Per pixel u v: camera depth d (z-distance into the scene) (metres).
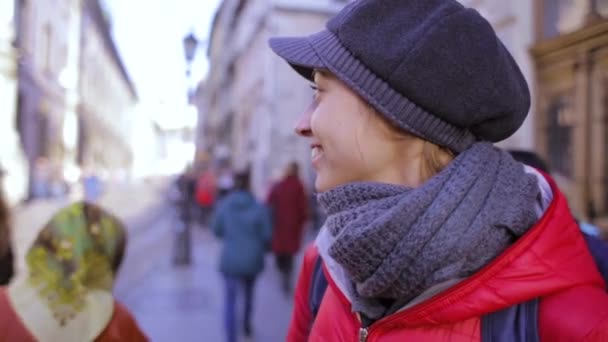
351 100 0.85
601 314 0.68
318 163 0.91
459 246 0.72
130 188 39.75
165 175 59.69
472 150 0.81
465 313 0.73
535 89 3.03
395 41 0.78
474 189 0.75
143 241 12.39
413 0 0.81
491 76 0.78
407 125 0.80
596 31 1.82
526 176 0.83
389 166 0.85
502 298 0.72
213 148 40.09
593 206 2.82
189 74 10.29
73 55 25.16
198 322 5.50
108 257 1.72
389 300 0.86
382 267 0.75
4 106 17.31
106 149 39.28
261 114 18.80
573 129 2.88
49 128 22.58
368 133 0.84
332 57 0.83
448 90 0.77
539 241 0.74
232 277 4.64
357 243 0.75
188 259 9.07
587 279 0.75
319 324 1.00
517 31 3.37
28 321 1.52
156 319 5.61
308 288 1.20
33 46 19.47
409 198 0.75
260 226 4.76
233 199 4.79
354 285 0.91
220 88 35.59
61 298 1.57
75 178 23.14
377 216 0.77
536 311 0.73
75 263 1.61
